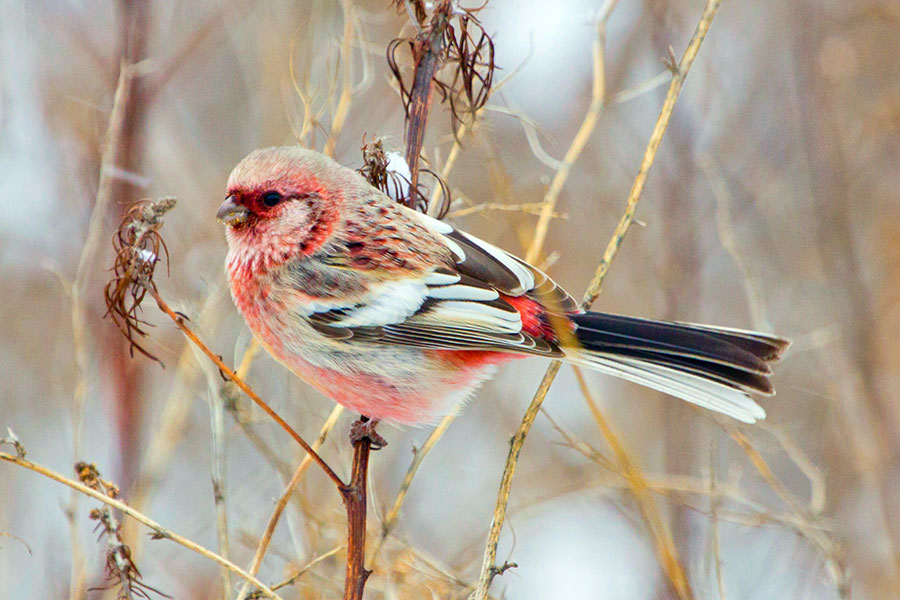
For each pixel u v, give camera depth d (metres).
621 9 14.52
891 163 14.28
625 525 12.04
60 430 12.42
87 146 12.03
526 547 11.98
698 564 10.38
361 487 7.16
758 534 11.04
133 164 11.84
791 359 13.48
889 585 11.56
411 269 8.41
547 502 11.52
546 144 13.80
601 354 8.24
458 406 8.70
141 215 6.97
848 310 12.99
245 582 7.91
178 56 12.44
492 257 8.66
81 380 9.44
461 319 8.30
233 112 13.24
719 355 8.23
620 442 10.56
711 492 9.18
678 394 8.10
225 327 11.59
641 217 13.95
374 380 8.42
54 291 12.59
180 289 11.16
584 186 14.00
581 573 11.73
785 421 12.91
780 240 13.96
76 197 12.18
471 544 11.04
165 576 10.91
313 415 10.01
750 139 14.23
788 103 14.38
